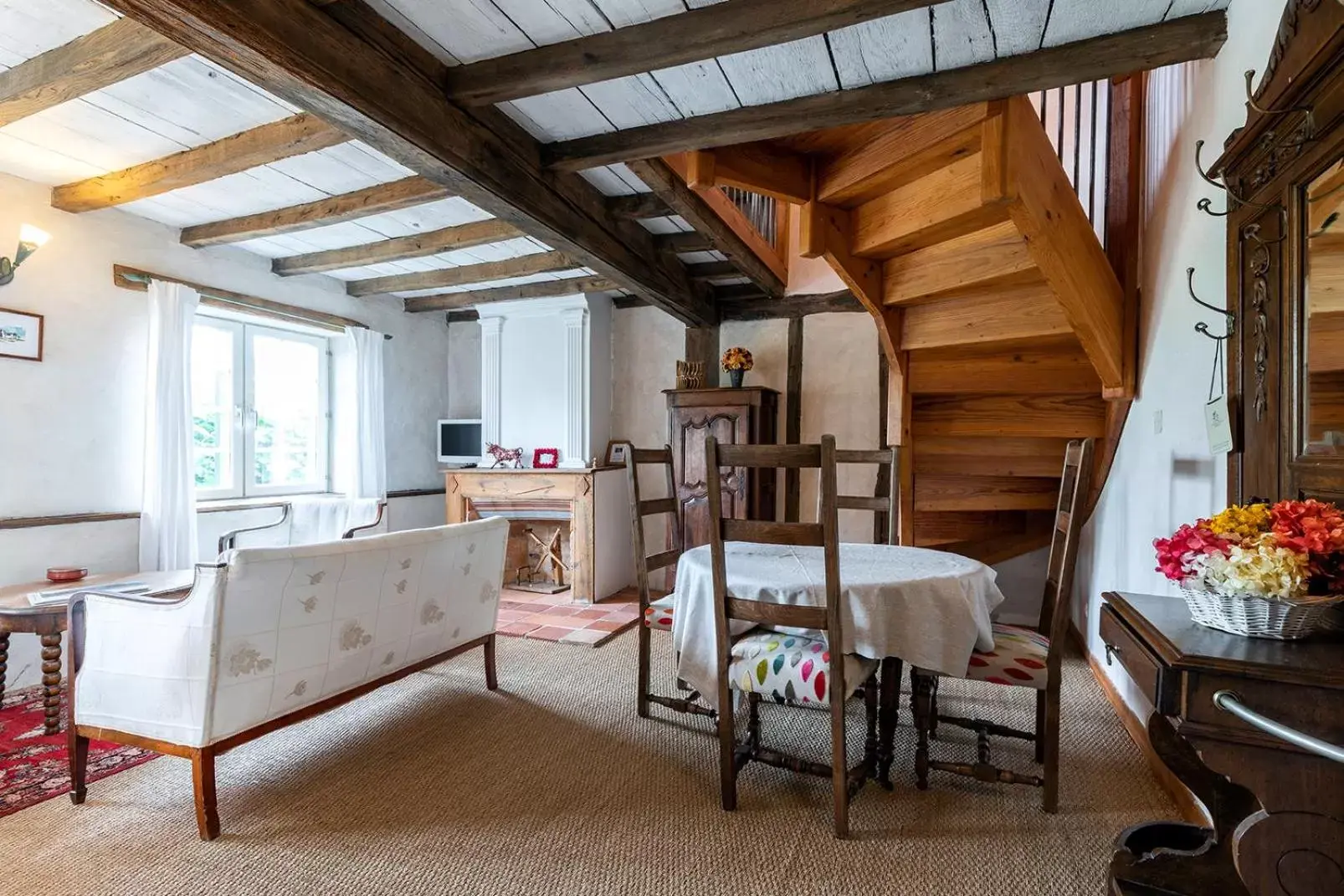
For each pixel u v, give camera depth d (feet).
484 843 6.02
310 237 12.66
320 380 15.80
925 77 6.73
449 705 9.27
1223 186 5.70
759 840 6.07
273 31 5.27
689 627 7.23
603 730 8.48
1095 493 10.44
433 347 18.25
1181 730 3.52
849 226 9.80
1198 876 4.42
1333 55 4.03
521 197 8.22
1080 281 8.24
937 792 6.93
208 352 13.41
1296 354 4.69
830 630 6.00
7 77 7.21
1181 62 6.37
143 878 5.50
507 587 16.92
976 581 6.95
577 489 15.55
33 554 10.12
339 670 7.32
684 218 10.48
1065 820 6.38
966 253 9.11
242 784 7.07
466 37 6.35
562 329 16.51
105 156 9.41
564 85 6.60
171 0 4.65
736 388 15.06
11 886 5.37
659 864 5.72
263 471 14.51
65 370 10.59
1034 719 8.81
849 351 15.67
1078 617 12.14
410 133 6.50
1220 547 3.96
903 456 11.18
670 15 5.97
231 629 6.10
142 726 6.28
